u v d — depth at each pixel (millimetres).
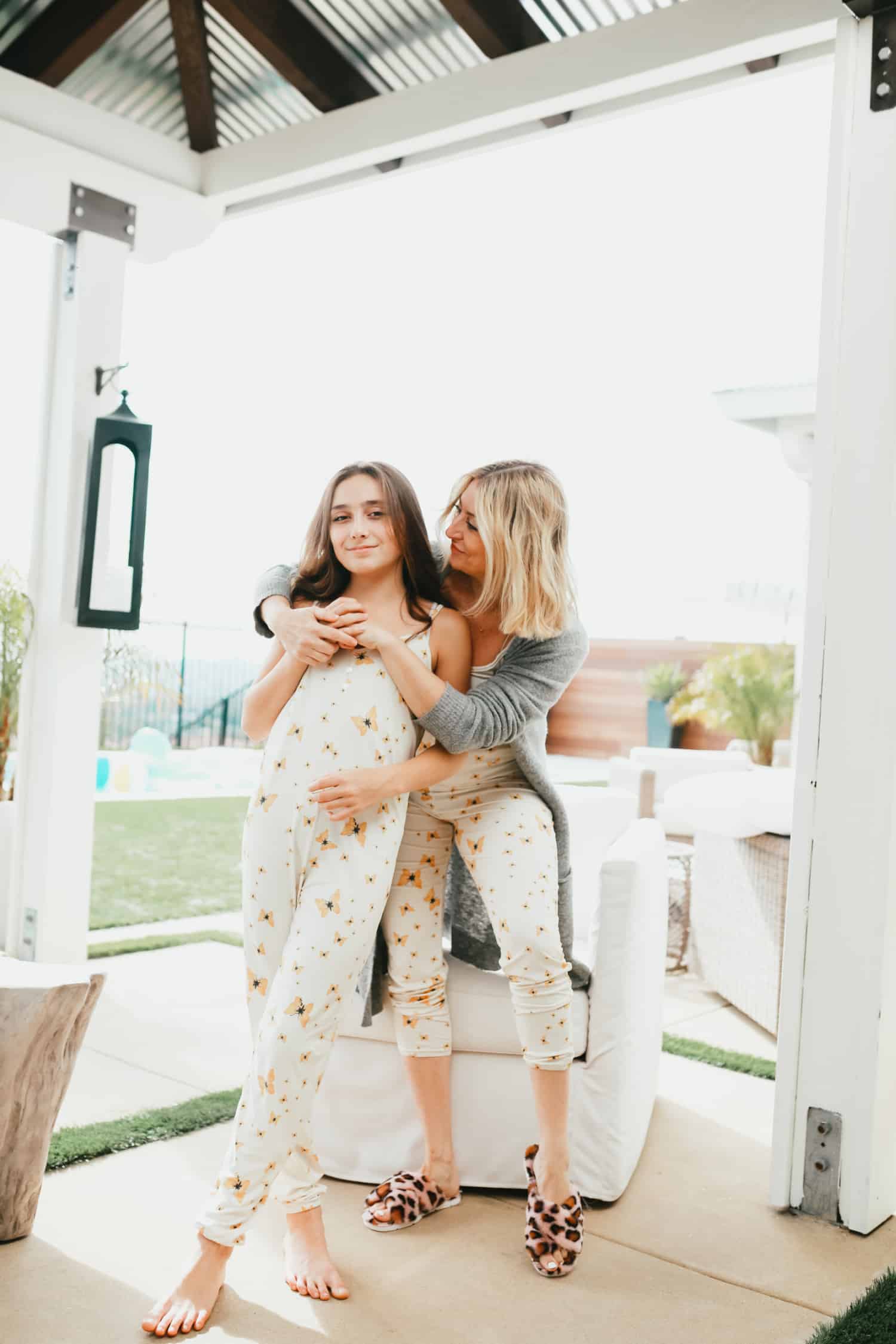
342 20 3467
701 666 12477
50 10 3617
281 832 2068
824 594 2510
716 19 2854
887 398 2441
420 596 2293
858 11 2475
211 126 3980
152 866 6207
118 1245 2211
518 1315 2033
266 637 2398
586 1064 2490
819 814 2496
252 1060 2027
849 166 2502
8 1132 2137
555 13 3193
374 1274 2152
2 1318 1931
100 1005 3777
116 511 3895
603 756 13094
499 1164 2494
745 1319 2057
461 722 2096
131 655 7012
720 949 4219
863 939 2436
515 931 2199
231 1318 1979
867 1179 2418
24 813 4000
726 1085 3326
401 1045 2438
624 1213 2475
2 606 4496
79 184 3729
